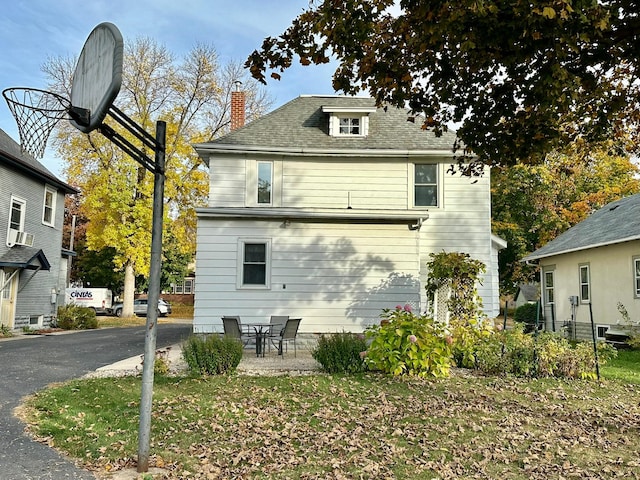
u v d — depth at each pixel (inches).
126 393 318.7
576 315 793.6
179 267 1750.7
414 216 541.6
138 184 1110.4
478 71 261.1
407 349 382.6
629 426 259.8
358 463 205.3
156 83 1170.6
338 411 284.5
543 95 223.0
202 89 1177.4
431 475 193.2
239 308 537.6
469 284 475.8
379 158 632.4
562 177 1206.9
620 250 679.7
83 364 437.7
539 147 277.9
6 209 733.9
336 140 644.1
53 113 180.2
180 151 1140.5
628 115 281.6
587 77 235.6
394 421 265.1
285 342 530.9
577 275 794.8
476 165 341.7
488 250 618.5
